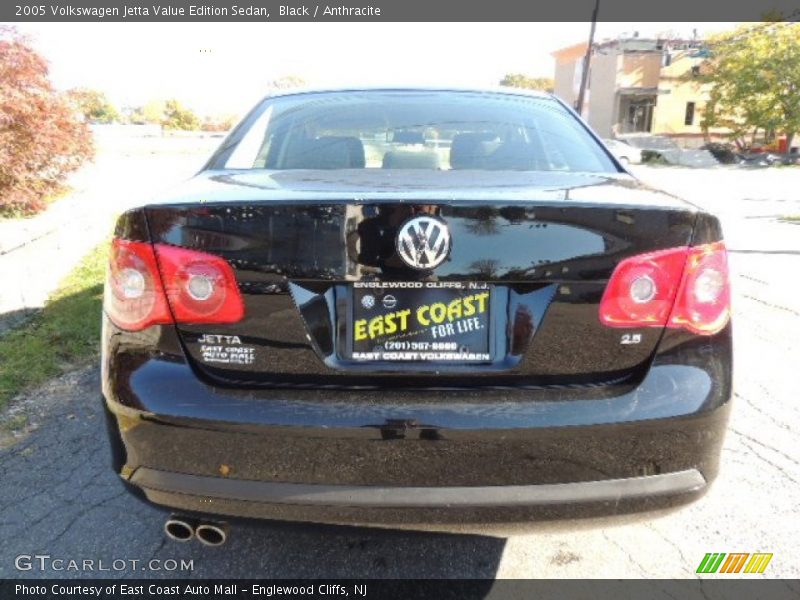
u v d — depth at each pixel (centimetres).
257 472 159
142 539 222
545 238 156
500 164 229
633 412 159
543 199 158
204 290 159
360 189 168
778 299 509
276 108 270
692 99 3794
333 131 246
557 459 159
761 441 287
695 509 240
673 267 161
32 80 739
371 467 158
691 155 3238
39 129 729
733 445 284
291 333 159
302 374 160
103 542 220
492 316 160
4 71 707
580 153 240
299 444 157
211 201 159
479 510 158
